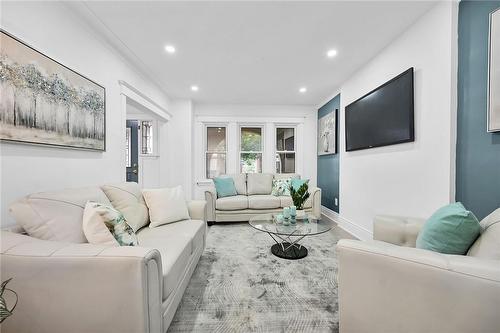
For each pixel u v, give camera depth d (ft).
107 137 7.15
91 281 2.90
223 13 5.90
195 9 5.75
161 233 5.60
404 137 6.64
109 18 6.08
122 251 3.01
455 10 5.28
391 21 6.31
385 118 7.51
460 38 5.24
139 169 15.23
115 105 7.59
